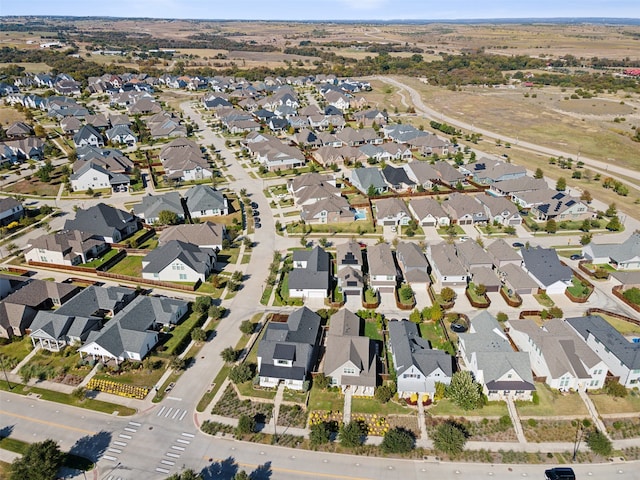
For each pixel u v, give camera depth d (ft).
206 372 220.84
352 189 430.61
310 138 563.07
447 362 209.97
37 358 229.66
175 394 208.13
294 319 237.45
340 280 280.72
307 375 213.87
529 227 364.17
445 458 179.42
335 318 241.96
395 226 365.81
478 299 275.18
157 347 232.32
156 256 299.38
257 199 419.54
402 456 180.04
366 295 275.80
